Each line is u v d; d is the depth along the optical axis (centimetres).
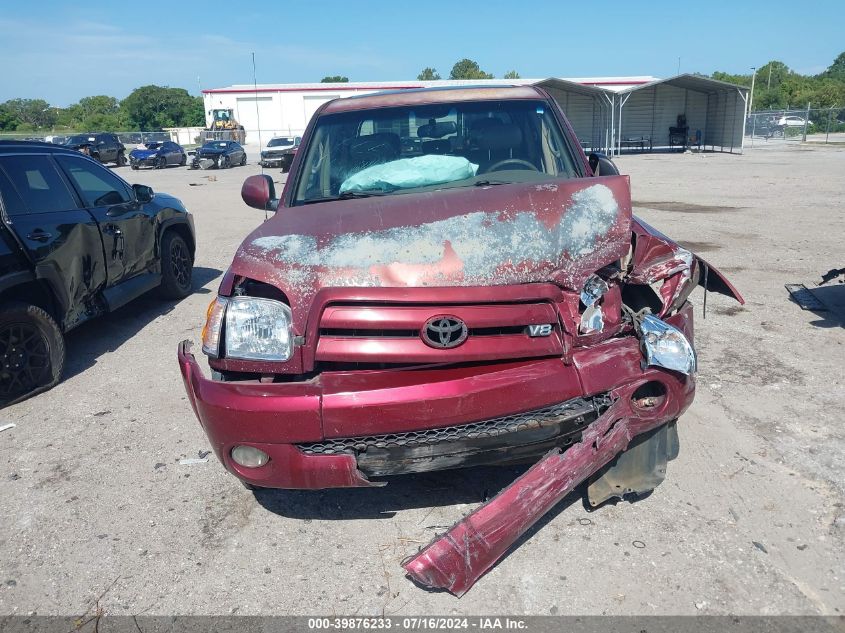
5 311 464
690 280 318
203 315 682
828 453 362
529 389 264
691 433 389
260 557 303
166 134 5116
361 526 321
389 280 274
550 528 312
